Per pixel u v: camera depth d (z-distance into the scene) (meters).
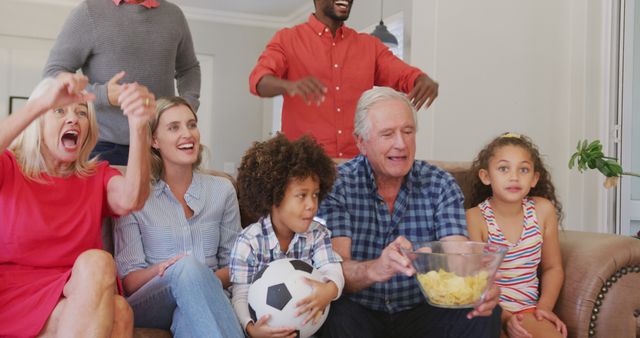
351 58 2.62
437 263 1.33
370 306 1.81
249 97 6.85
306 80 1.96
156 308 1.66
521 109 3.58
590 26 3.39
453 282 1.32
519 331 1.78
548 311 1.87
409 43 4.47
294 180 1.64
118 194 1.70
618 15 3.33
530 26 3.58
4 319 1.50
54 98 1.41
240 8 6.51
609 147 3.34
